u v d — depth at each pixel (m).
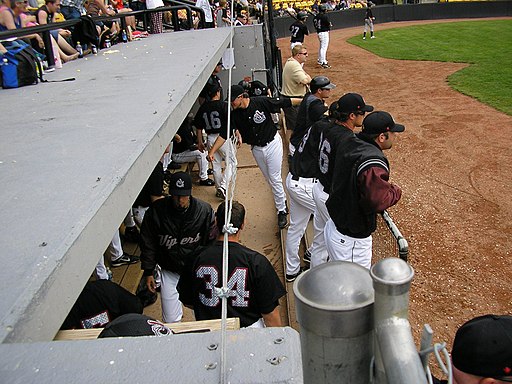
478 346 1.75
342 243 3.81
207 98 7.11
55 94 4.64
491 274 5.37
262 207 6.97
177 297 4.34
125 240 6.04
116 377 1.17
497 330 1.76
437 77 16.06
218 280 3.17
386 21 32.72
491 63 17.80
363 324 0.94
